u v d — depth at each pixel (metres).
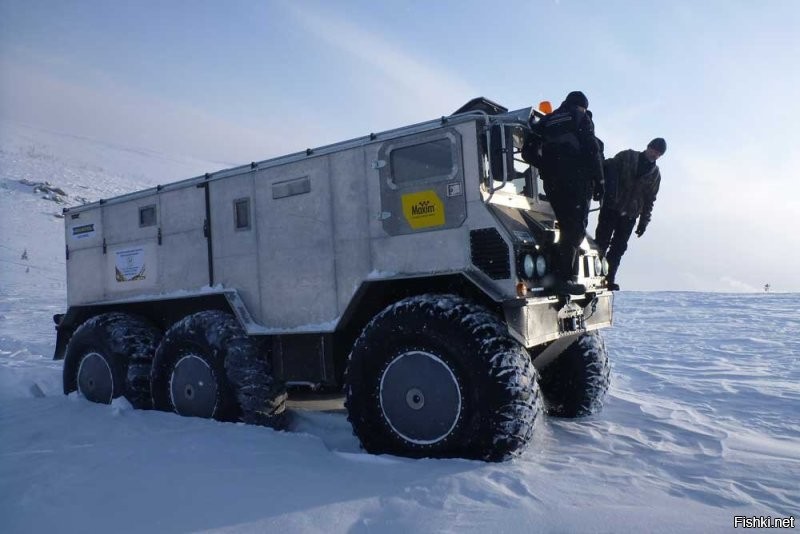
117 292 5.95
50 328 13.48
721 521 2.59
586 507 2.75
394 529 2.54
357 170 4.27
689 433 4.19
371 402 3.93
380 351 3.86
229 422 4.55
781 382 6.09
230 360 4.55
